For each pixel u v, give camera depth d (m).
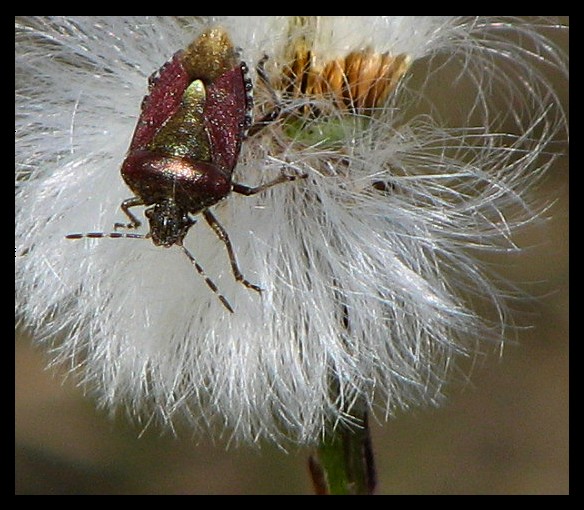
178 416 0.13
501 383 0.16
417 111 0.12
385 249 0.12
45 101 0.12
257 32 0.12
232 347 0.12
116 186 0.12
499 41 0.12
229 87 0.12
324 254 0.12
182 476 0.16
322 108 0.12
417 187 0.12
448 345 0.12
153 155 0.12
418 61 0.13
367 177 0.12
